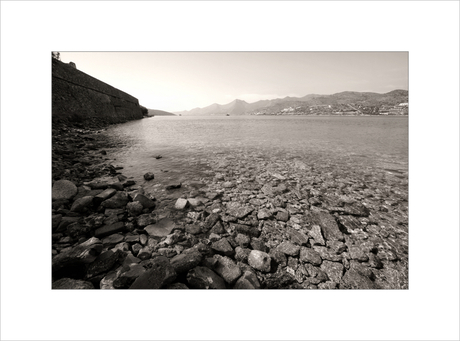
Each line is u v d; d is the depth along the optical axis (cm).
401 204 547
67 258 295
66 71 1759
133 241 354
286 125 3575
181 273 293
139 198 478
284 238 387
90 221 393
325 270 321
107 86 2681
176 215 447
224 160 969
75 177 620
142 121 3850
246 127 3136
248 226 417
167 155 1052
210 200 528
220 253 340
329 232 412
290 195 580
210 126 3369
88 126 1916
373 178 755
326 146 1426
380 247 378
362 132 2372
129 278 279
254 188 622
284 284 295
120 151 1098
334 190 630
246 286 286
